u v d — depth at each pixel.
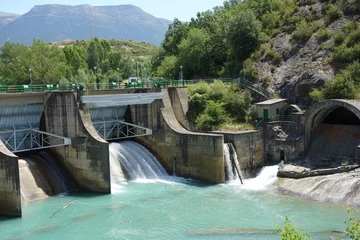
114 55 137.12
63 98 52.44
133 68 131.88
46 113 54.22
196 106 65.94
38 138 54.44
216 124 63.69
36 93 52.59
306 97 65.38
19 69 98.12
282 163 56.75
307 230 36.75
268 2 92.25
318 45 71.50
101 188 50.03
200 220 40.03
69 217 40.78
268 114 61.75
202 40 87.31
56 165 53.56
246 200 46.56
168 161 60.47
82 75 104.44
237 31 80.50
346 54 65.25
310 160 55.00
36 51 100.62
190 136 57.09
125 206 44.47
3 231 37.09
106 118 61.22
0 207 41.91
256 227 37.94
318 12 79.00
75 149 51.97
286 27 80.88
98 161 49.94
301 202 45.22
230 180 55.28
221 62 87.06
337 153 54.03
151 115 61.69
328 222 38.62
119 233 36.59
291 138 57.53
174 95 65.31
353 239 20.97
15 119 52.00
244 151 57.31
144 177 57.31
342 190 44.97
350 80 60.06
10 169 40.56
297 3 85.31
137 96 57.44
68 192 50.69
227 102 66.00
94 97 52.62
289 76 69.44
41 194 47.72
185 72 88.56
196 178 57.16
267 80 71.69
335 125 57.81
